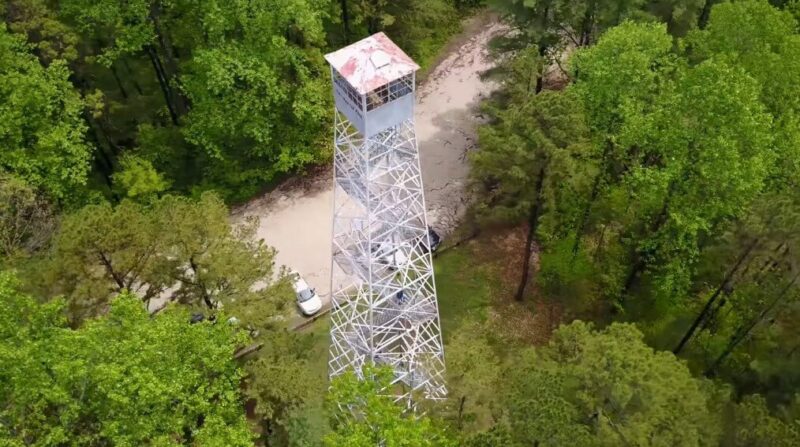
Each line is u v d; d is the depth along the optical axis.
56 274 28.45
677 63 35.62
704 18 44.44
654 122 30.25
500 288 39.44
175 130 45.19
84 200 39.81
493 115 42.06
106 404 23.44
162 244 30.11
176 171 45.00
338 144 28.22
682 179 30.20
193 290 32.19
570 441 22.58
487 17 55.56
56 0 41.78
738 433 23.53
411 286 31.23
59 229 31.78
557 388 24.66
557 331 28.50
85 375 22.75
